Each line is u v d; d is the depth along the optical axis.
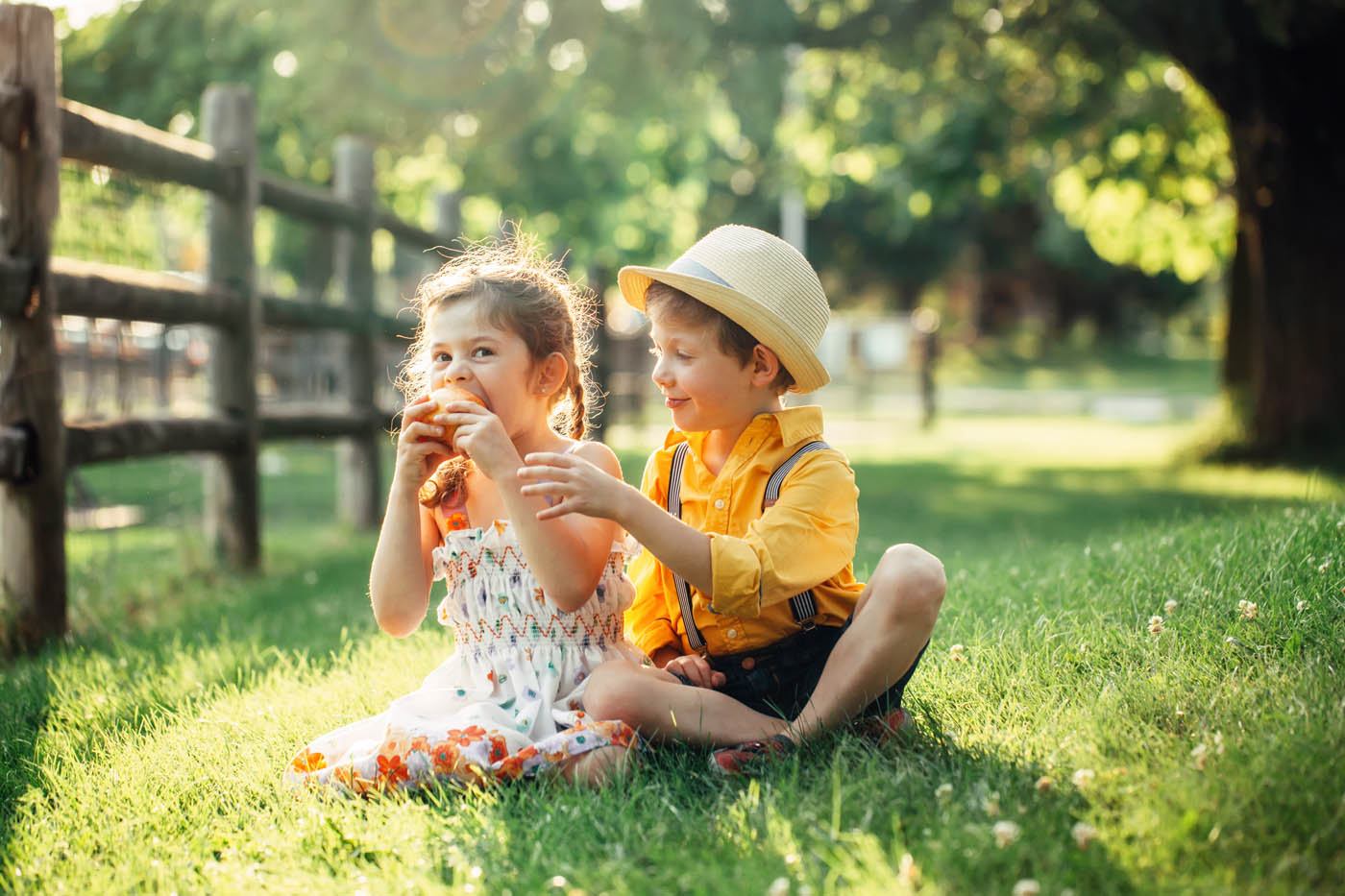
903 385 24.55
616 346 14.98
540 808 2.01
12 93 3.85
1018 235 39.69
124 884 1.86
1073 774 1.96
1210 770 1.86
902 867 1.59
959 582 3.62
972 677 2.59
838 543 2.28
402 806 2.08
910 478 10.56
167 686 3.11
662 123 13.06
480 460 2.22
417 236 8.51
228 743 2.49
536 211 13.83
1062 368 38.53
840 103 12.73
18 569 3.93
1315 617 2.57
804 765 2.12
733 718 2.25
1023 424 20.16
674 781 2.10
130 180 4.83
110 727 2.75
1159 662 2.49
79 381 5.41
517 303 2.36
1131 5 8.99
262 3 9.73
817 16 10.26
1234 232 11.93
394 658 3.25
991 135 11.73
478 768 2.15
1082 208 15.10
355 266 7.41
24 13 3.91
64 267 4.18
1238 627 2.59
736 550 2.16
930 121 12.06
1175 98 11.89
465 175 12.90
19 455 3.88
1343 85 9.65
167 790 2.24
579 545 2.28
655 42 9.84
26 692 3.11
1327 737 1.93
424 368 2.58
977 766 2.04
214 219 5.64
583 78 10.06
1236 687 2.26
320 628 3.97
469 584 2.38
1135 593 3.00
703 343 2.32
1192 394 30.31
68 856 1.98
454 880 1.78
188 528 5.87
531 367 2.38
